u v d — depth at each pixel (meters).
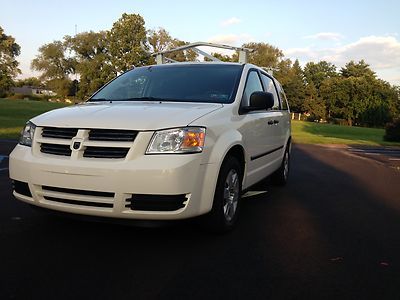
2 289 3.07
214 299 3.03
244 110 4.88
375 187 7.86
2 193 5.94
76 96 82.56
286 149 7.45
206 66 5.54
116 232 4.38
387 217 5.50
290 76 90.94
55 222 4.65
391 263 3.85
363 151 17.64
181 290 3.15
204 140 3.90
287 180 8.09
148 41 71.88
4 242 4.01
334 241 4.42
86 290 3.09
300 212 5.61
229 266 3.63
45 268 3.45
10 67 83.06
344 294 3.19
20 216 4.84
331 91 86.12
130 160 3.63
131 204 3.65
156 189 3.60
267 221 5.09
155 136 3.71
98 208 3.70
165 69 5.62
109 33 67.44
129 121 3.80
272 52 90.50
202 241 4.23
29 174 3.91
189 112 4.12
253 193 6.83
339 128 45.09
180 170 3.65
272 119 6.04
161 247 4.01
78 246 3.96
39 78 94.31
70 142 3.80
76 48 89.75
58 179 3.76
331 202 6.32
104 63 75.69
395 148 20.98
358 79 82.25
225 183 4.30
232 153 4.64
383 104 79.69
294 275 3.50
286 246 4.20
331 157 13.95
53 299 2.95
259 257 3.87
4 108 35.00
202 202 3.89
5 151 10.41
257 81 5.79
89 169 3.64
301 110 93.06
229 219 4.50
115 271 3.44
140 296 3.03
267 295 3.12
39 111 32.84
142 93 5.14
